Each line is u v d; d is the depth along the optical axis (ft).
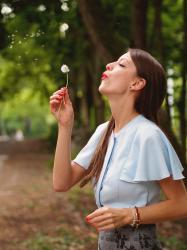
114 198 7.43
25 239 25.72
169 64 37.50
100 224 7.04
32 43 31.24
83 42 33.76
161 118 19.16
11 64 73.10
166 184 7.27
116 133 7.73
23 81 86.07
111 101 7.79
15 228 28.30
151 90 7.66
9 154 92.89
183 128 26.07
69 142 7.86
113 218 7.00
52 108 7.84
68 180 7.97
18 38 16.15
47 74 63.82
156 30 25.81
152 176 7.18
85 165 8.11
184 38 24.39
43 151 96.12
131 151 7.36
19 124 201.36
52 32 24.23
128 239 7.44
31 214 32.63
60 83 43.24
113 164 7.50
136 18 22.41
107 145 7.80
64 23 24.50
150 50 26.50
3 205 35.88
